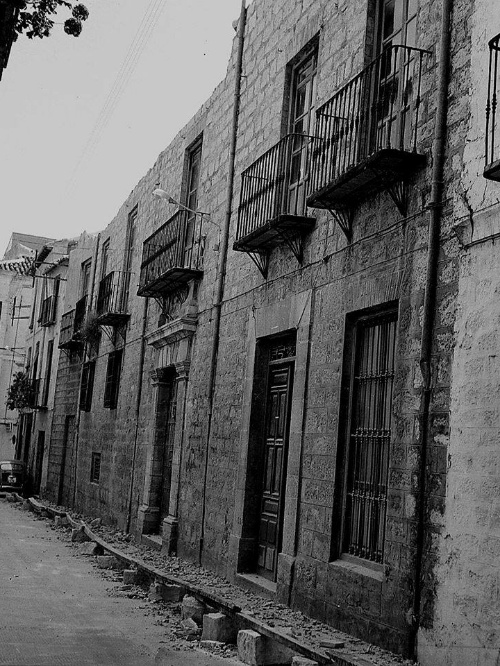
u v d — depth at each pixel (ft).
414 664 20.83
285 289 33.12
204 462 40.63
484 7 21.76
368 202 26.81
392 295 24.64
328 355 28.60
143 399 54.80
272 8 38.68
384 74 27.37
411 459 22.44
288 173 33.78
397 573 22.39
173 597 31.32
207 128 46.88
